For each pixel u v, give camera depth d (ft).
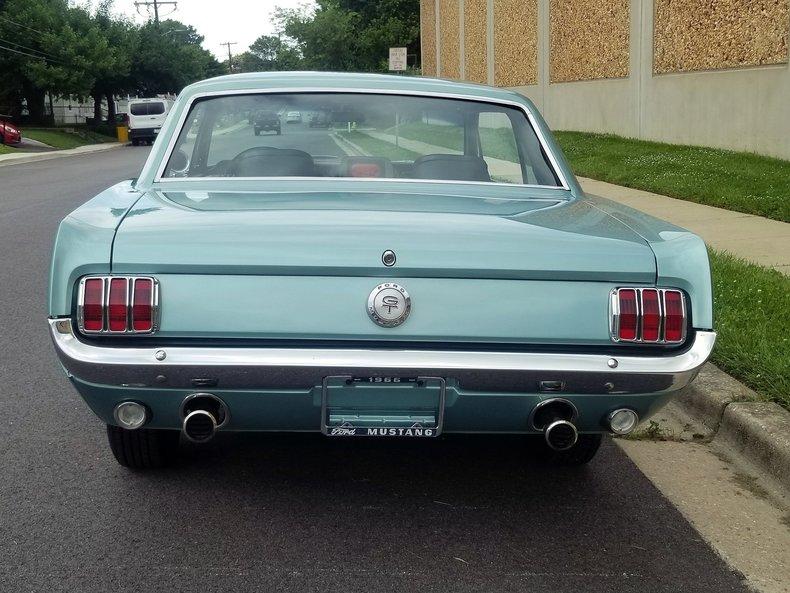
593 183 48.37
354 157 13.85
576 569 10.69
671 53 60.70
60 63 169.17
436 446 14.62
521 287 10.14
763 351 17.10
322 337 10.04
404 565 10.68
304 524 11.74
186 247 9.97
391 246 10.00
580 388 10.21
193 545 11.14
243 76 14.25
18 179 74.43
